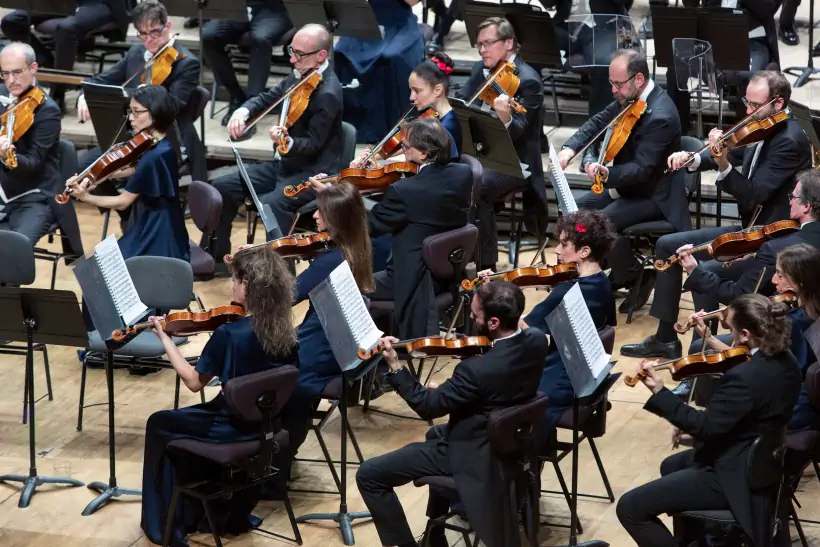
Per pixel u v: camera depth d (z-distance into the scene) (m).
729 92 24.17
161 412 13.13
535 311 14.17
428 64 18.86
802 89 24.62
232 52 27.95
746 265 16.83
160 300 15.99
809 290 13.20
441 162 16.61
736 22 20.84
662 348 18.33
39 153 19.67
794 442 12.60
